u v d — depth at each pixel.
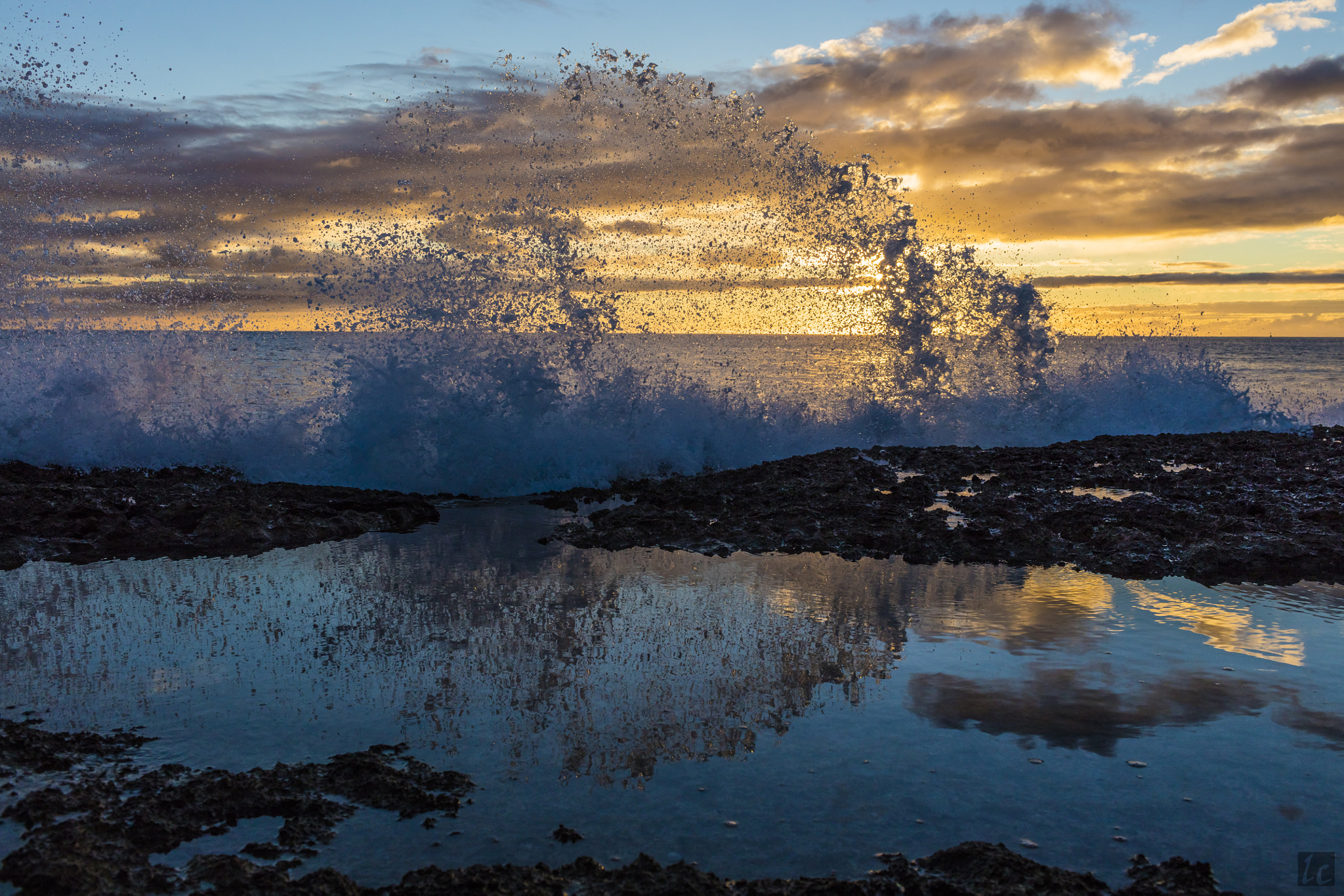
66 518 5.48
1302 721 2.73
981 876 1.90
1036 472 7.39
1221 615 3.85
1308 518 5.43
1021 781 2.36
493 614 3.84
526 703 2.87
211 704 2.85
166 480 6.80
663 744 2.57
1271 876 1.94
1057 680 3.07
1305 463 7.50
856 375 9.74
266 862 1.99
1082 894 1.84
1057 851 2.04
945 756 2.50
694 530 5.52
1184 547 4.94
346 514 5.86
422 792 2.28
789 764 2.45
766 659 3.28
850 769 2.42
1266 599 4.09
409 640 3.48
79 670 3.15
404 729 2.67
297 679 3.07
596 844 2.06
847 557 4.93
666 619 3.78
